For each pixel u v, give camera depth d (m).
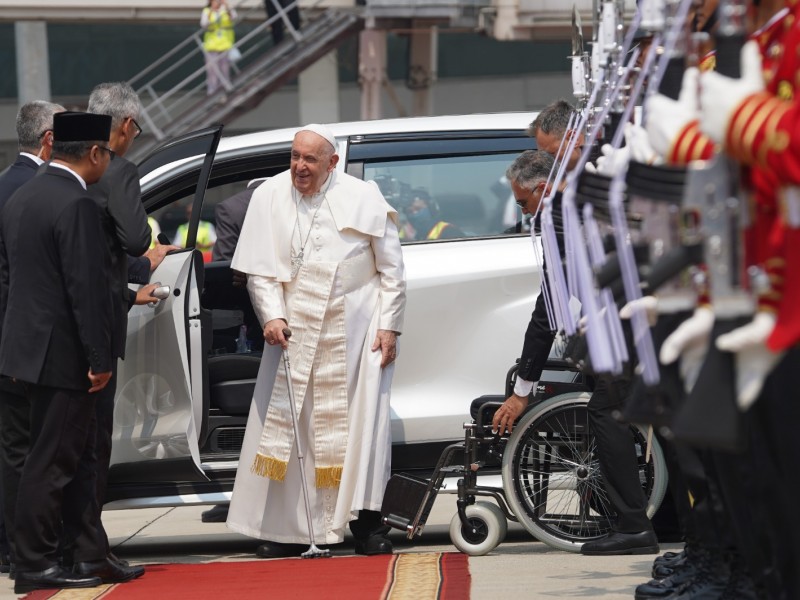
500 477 21.50
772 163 7.62
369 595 16.12
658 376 9.05
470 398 21.66
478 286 21.72
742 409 7.88
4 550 21.64
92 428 18.34
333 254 20.83
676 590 14.56
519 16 64.69
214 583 17.88
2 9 64.31
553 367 20.91
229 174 22.70
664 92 10.04
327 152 20.66
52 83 96.56
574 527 20.25
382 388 20.77
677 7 9.50
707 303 8.32
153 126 61.88
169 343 21.02
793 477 9.36
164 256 21.09
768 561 10.32
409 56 71.38
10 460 19.70
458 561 19.09
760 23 9.16
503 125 22.62
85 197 17.72
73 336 17.80
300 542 20.73
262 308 20.75
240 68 80.25
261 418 20.94
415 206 22.30
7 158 100.38
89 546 18.22
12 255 17.98
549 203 12.00
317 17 63.38
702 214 7.98
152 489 21.66
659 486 20.19
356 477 20.52
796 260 7.79
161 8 64.88
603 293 9.81
